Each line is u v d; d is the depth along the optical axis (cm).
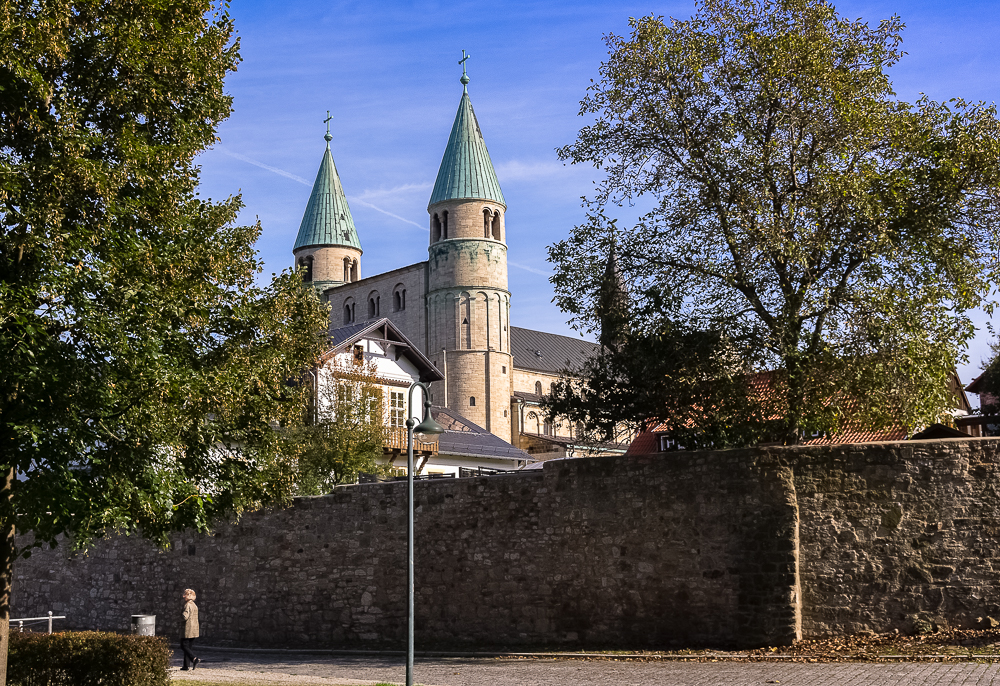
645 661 1917
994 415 3850
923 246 2022
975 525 1894
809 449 2041
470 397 9044
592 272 2338
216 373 1478
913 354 1939
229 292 1573
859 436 3138
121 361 1336
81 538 1431
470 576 2359
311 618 2575
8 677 1500
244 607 2691
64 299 1309
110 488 1365
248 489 1664
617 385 2358
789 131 2173
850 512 1988
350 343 4731
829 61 2133
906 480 1958
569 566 2234
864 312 1964
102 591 3019
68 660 1507
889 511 1959
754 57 2186
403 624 2441
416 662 2122
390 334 5009
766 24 2233
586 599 2203
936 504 1930
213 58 1552
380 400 3888
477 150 9531
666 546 2130
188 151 1498
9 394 1284
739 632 2012
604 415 2372
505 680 1733
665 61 2230
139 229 1475
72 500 1338
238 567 2725
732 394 2106
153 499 1416
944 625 1880
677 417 2242
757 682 1525
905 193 2017
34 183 1294
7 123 1372
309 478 3189
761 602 2000
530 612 2266
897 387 1977
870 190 2011
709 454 2114
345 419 3484
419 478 2483
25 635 1582
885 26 2198
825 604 1977
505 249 9550
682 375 2114
